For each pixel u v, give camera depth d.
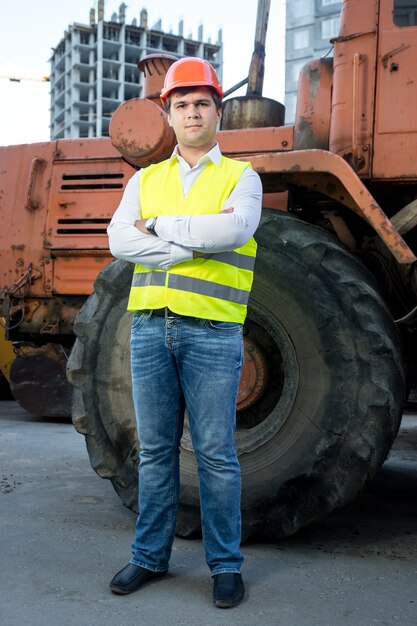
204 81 2.07
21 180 4.88
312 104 3.05
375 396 2.39
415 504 3.25
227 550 2.03
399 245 2.37
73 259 4.75
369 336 2.42
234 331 2.07
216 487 2.04
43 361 5.94
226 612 1.92
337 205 2.86
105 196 4.62
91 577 2.18
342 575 2.23
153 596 2.04
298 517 2.46
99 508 3.03
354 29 2.78
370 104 2.74
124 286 2.71
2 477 3.68
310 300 2.50
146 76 3.93
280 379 2.78
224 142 3.64
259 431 2.60
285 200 3.10
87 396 2.73
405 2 2.72
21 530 2.67
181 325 2.04
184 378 2.08
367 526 2.84
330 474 2.43
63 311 4.93
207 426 2.04
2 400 8.00
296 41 30.08
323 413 2.46
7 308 4.91
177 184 2.13
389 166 2.71
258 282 2.56
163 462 2.14
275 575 2.22
